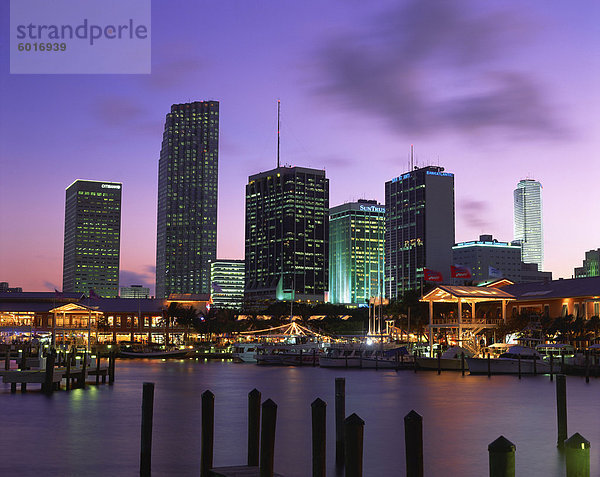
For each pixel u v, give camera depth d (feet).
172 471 96.78
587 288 430.20
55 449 114.11
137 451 112.47
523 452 113.09
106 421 148.77
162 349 637.71
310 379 317.42
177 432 135.03
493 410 176.45
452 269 417.28
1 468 98.32
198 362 541.34
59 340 624.59
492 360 335.88
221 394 230.27
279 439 126.21
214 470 78.07
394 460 106.22
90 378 299.38
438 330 497.05
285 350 507.30
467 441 124.47
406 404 192.95
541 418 159.22
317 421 71.46
